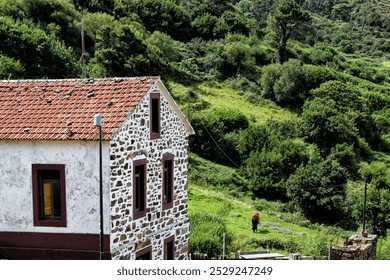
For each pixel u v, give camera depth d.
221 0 143.50
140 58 82.25
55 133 22.08
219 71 100.88
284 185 60.62
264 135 70.62
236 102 89.06
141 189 24.30
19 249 22.58
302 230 49.84
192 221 39.56
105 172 21.64
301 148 71.50
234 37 117.50
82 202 21.98
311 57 123.56
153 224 25.14
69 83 25.72
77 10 99.88
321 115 78.38
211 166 65.12
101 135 21.39
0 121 23.41
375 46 167.38
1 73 54.88
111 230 21.77
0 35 65.81
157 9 118.94
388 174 71.38
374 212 55.94
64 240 22.22
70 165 22.05
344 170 61.06
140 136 23.80
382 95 104.12
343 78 107.62
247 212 52.59
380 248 40.50
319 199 56.91
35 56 66.81
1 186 22.75
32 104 24.39
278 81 93.94
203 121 71.06
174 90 84.00
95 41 87.00
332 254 30.08
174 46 104.00
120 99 23.83
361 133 86.75
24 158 22.48
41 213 22.61
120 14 110.25
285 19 119.69
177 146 27.52
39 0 87.81
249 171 63.81
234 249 38.38
